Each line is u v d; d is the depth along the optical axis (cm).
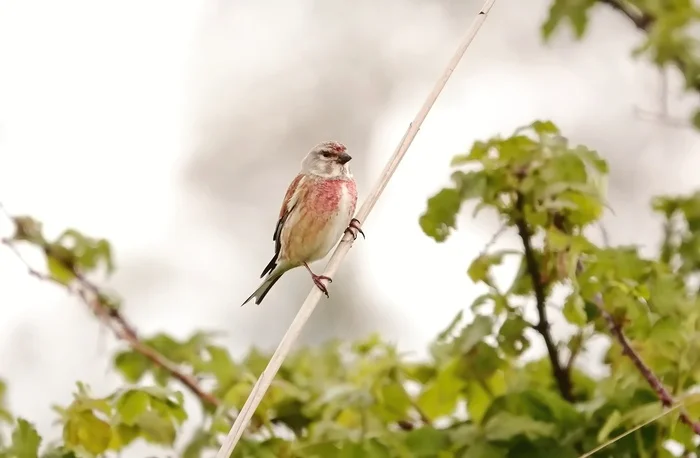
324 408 871
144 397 773
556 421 768
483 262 820
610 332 793
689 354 767
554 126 830
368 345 974
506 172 802
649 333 772
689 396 717
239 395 830
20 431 749
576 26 1080
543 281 796
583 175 792
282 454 784
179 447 836
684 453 776
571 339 817
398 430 859
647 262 833
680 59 1062
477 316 817
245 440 790
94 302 980
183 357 975
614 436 748
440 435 769
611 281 769
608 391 787
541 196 778
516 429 744
